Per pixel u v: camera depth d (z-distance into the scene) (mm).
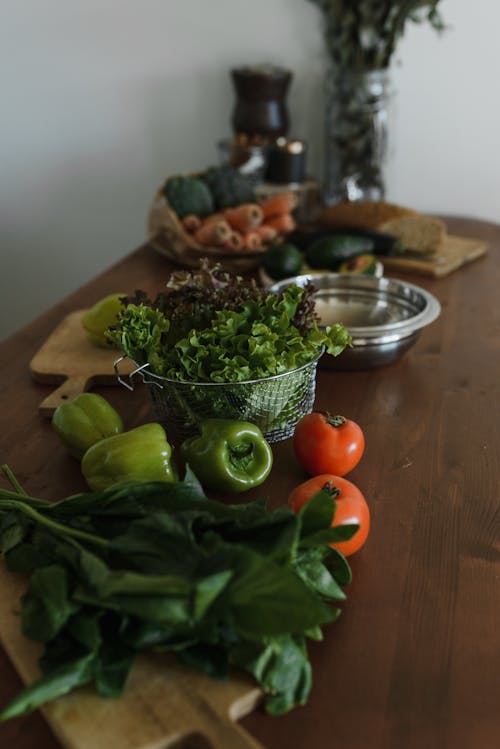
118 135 2197
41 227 2359
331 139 1918
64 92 2172
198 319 1017
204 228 1686
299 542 703
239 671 672
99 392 1211
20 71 2160
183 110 2133
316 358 1002
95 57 2115
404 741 629
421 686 678
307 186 1944
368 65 1812
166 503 775
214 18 2018
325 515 715
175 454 1021
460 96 1969
